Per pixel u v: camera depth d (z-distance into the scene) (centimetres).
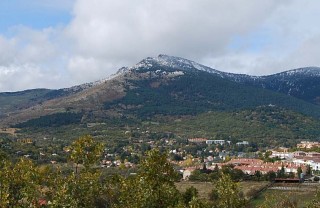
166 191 4575
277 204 6825
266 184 15325
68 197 4369
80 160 4653
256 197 13025
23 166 4731
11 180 4581
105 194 4978
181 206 4612
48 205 4519
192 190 8431
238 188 5288
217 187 5297
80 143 4650
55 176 4741
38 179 4653
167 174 4656
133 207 4569
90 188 4588
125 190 4766
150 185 4559
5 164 4838
